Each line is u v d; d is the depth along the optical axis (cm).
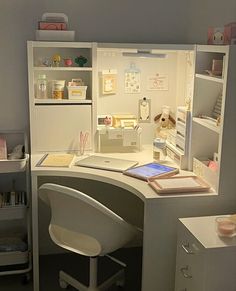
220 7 300
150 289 241
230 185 236
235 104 226
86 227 229
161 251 236
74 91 287
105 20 297
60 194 226
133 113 316
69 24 293
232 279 203
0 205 278
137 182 246
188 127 264
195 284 211
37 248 271
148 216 230
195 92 261
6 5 281
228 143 231
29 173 286
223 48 224
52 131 288
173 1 303
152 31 304
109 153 298
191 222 223
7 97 294
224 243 202
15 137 301
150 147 315
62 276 278
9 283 285
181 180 248
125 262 310
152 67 311
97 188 320
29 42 267
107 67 305
